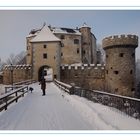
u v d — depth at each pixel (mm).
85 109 13078
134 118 10719
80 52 82062
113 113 11789
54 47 57969
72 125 9953
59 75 58156
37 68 58000
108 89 53250
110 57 52500
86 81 59469
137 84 53781
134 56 52125
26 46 81500
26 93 24953
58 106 15406
